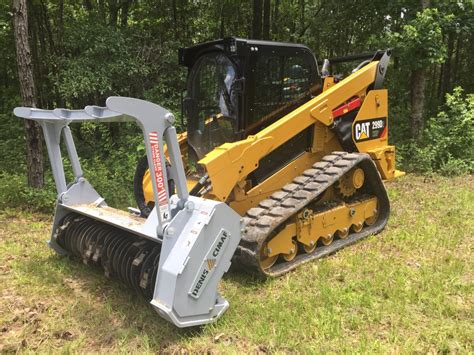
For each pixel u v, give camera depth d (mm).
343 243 5285
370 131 5898
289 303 3904
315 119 5152
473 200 7188
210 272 3434
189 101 5242
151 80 9984
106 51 9211
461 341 3342
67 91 8742
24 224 6141
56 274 4449
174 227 3400
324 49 13836
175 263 3293
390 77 12492
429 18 9516
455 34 11773
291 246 4758
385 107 6078
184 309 3309
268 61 4797
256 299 4016
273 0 14133
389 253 5102
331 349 3229
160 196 3354
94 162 8203
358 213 5621
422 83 10586
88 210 4508
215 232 3432
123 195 7117
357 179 5508
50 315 3738
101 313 3754
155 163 3316
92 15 10023
